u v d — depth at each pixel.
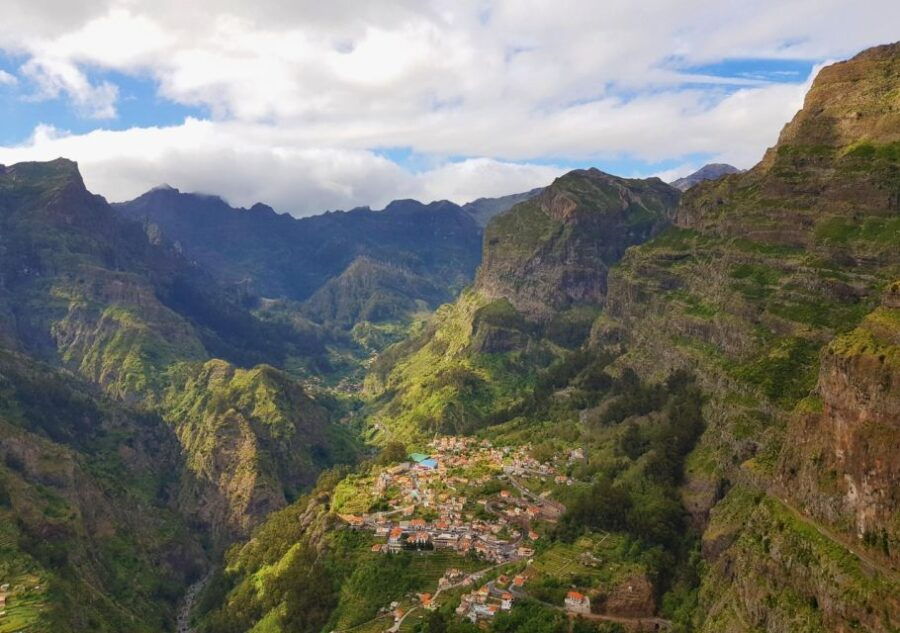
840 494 107.94
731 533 143.50
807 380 163.50
